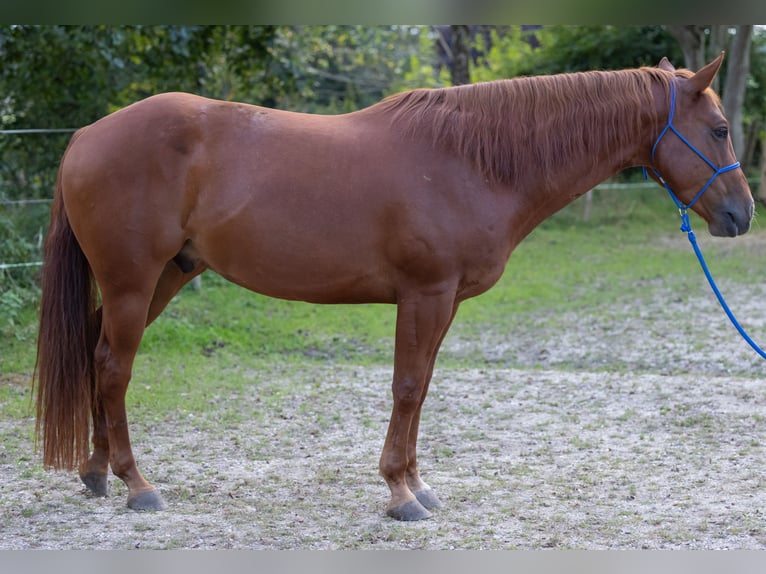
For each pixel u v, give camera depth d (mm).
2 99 9992
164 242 3863
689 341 8047
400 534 3758
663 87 4008
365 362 7480
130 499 4062
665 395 6270
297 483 4488
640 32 16734
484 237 3822
